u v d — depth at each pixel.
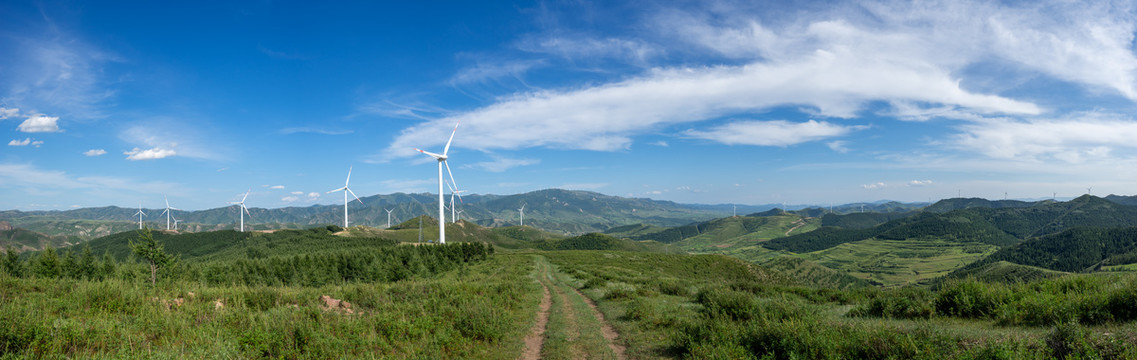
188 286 24.20
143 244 40.69
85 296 16.77
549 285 46.06
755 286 35.75
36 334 11.09
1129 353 9.29
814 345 12.78
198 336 13.04
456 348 16.16
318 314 17.00
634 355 15.97
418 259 76.00
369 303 22.33
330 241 164.88
